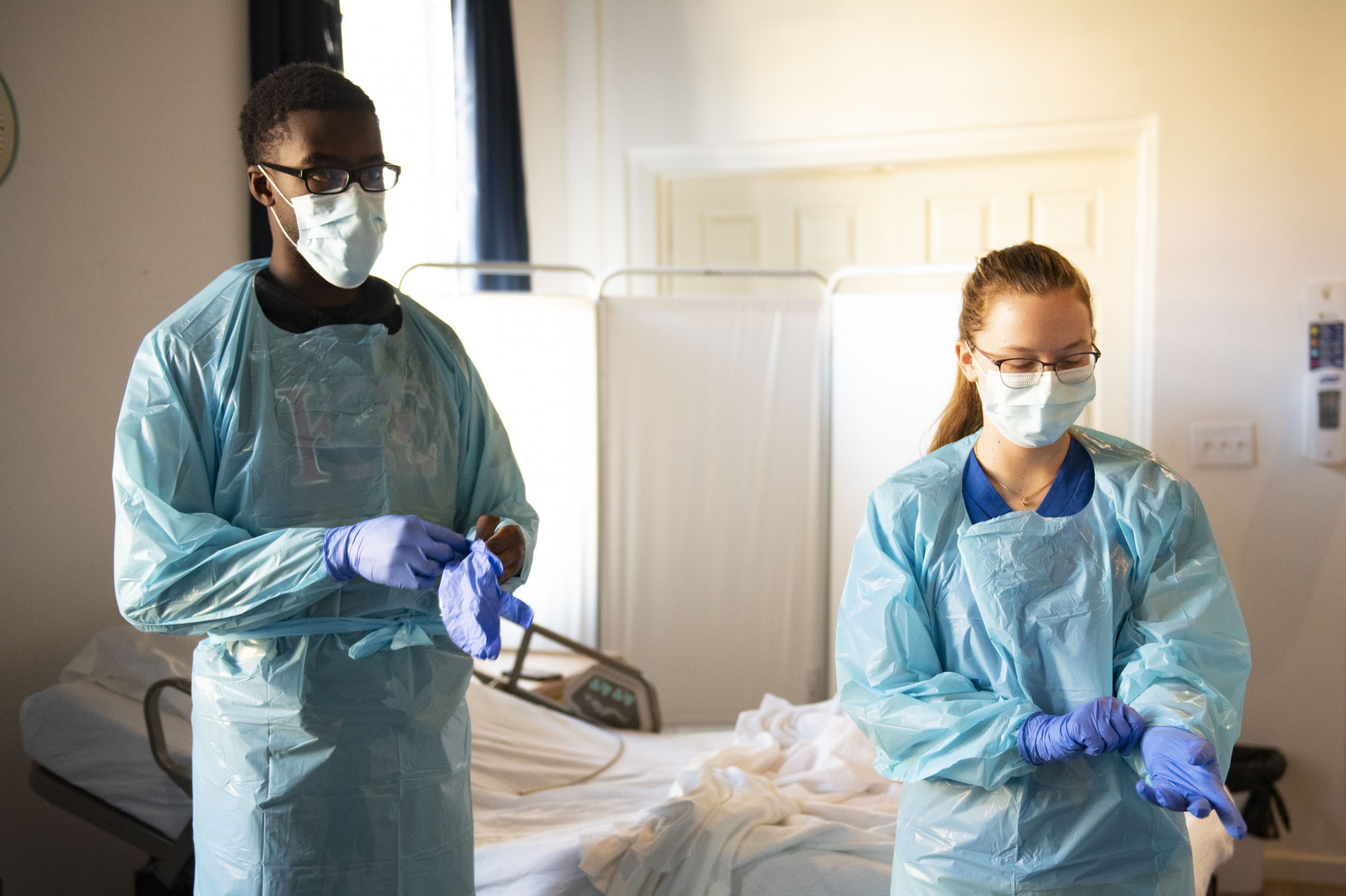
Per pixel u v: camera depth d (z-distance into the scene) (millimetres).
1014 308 1166
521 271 3086
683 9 3764
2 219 1947
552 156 3832
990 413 1196
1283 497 3354
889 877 1686
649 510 3270
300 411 1241
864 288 3805
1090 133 3467
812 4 3656
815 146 3680
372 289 1349
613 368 3234
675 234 3926
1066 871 1130
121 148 2182
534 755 2330
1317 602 3344
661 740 2570
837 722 2221
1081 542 1191
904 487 1262
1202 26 3359
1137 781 1141
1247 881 3254
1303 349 3324
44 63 2018
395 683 1226
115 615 2217
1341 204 3285
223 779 1206
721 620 3295
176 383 1196
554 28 3820
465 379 1427
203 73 2375
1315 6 3270
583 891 1709
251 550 1142
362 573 1111
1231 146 3355
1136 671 1135
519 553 1266
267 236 2523
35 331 2020
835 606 3258
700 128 3775
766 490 3270
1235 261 3365
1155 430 3438
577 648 2691
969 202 3697
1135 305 3492
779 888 1689
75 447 2111
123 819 1849
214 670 1218
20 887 2006
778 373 3246
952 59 3561
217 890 1208
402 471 1305
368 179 1245
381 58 3180
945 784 1193
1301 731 3367
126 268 2199
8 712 1986
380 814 1208
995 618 1179
